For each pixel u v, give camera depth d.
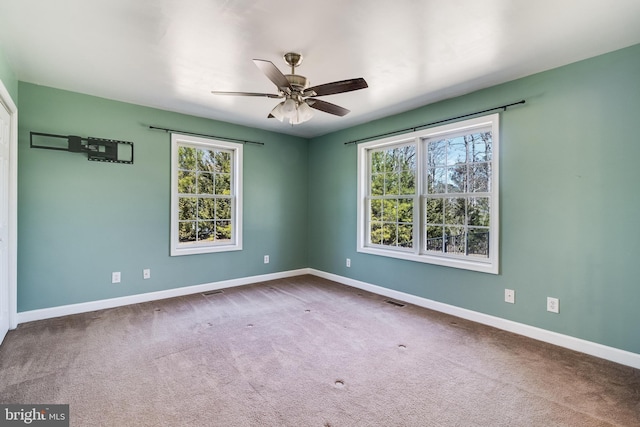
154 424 1.67
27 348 2.51
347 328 3.00
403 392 1.98
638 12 1.89
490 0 1.80
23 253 3.05
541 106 2.74
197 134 4.15
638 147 2.26
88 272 3.41
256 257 4.80
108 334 2.80
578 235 2.55
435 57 2.49
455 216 3.47
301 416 1.75
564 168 2.62
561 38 2.20
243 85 3.09
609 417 1.75
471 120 3.22
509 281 2.95
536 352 2.52
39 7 1.87
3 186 2.66
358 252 4.51
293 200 5.24
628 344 2.31
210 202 4.40
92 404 1.82
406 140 3.90
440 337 2.80
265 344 2.64
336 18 1.98
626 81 2.31
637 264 2.28
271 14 1.94
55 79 2.97
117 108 3.55
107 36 2.20
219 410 1.79
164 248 3.92
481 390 2.00
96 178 3.44
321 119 4.25
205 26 2.08
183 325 3.04
